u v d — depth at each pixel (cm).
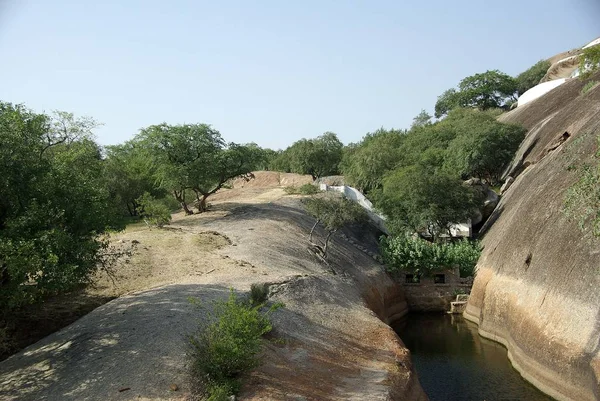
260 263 2478
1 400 1064
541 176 2902
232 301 1308
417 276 3384
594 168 1823
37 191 1313
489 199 4200
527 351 1986
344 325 2000
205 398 1090
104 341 1330
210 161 3628
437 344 2508
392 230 3881
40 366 1216
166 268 2216
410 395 1524
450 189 3781
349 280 2802
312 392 1252
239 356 1176
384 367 1641
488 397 1786
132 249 2448
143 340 1320
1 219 1265
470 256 3331
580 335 1680
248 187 5825
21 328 1457
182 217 3762
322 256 3012
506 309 2380
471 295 3033
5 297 1179
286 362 1421
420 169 4116
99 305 1688
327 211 3095
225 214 3731
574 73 6019
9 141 1255
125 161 4734
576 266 1836
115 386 1107
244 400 1105
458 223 3800
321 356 1588
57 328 1488
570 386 1670
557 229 2086
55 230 1215
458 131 5494
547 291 1980
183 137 3650
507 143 4756
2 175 1218
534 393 1814
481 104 9312
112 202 1630
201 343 1255
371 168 5338
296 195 4747
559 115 4234
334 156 7119
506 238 2742
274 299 1953
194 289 1803
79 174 1484
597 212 1678
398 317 3120
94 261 1395
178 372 1168
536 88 6438
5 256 1130
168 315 1495
